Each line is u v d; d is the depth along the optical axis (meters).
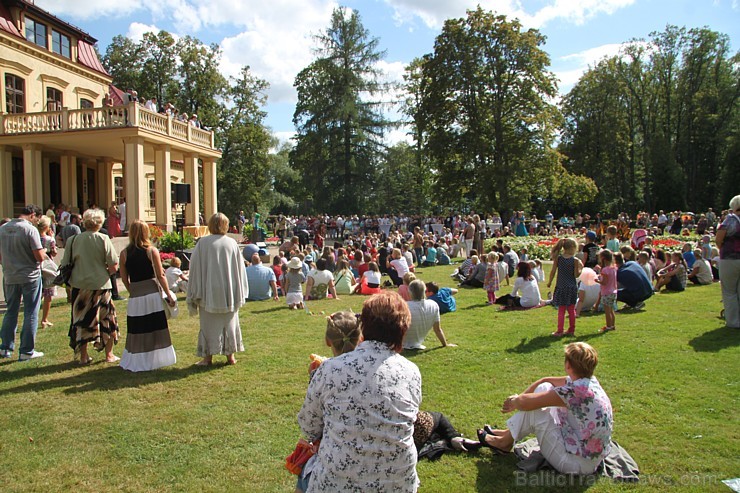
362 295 12.05
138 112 19.55
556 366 5.87
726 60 48.47
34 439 4.02
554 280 14.48
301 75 48.22
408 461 2.33
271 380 5.44
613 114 49.75
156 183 21.56
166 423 4.33
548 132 34.22
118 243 17.52
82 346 5.98
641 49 49.81
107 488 3.33
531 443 3.80
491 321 8.52
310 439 2.55
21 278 6.13
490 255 10.59
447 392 5.02
